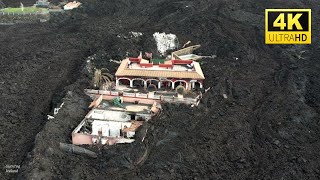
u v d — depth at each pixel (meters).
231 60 60.91
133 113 42.16
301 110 46.25
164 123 40.69
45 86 48.44
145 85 47.09
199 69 48.66
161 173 34.34
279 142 40.03
